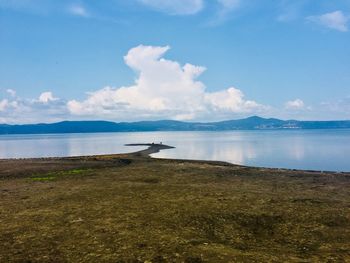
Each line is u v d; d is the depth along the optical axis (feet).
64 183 127.44
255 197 99.91
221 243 62.44
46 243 61.72
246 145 492.54
